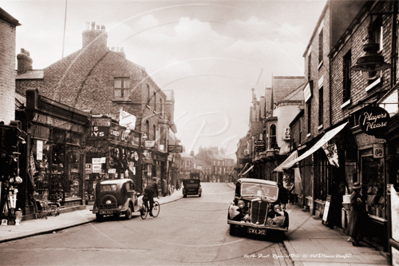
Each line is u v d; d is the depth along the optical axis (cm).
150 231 960
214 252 689
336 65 1187
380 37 826
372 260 621
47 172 1416
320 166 1431
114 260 601
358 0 1193
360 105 911
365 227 768
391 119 617
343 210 1012
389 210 609
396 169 674
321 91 1473
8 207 1098
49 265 562
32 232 907
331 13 1223
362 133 859
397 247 546
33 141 1313
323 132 1310
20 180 1143
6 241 800
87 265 564
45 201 1353
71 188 1634
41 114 1341
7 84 1188
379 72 811
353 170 976
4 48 1176
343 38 1085
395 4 697
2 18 1159
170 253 668
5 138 1104
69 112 1554
